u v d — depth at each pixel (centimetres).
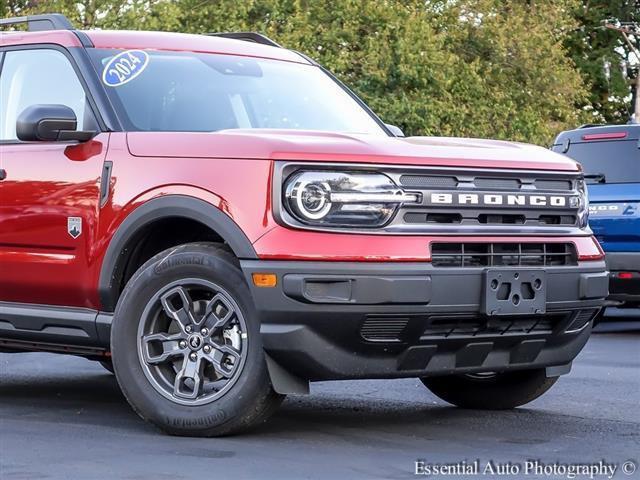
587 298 750
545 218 747
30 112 755
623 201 1515
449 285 688
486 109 4256
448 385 843
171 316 715
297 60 906
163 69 814
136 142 741
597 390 945
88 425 760
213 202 696
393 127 880
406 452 675
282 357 680
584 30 5716
